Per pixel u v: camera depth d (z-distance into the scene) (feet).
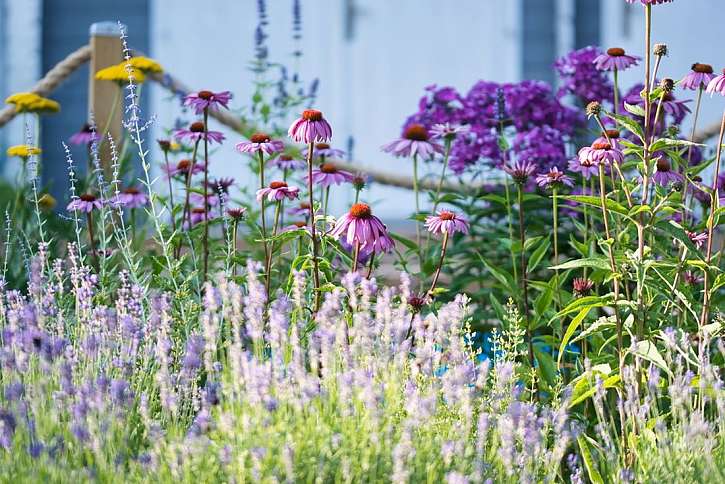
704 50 38.29
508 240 16.12
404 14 39.24
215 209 19.02
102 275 15.97
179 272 15.53
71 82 38.27
